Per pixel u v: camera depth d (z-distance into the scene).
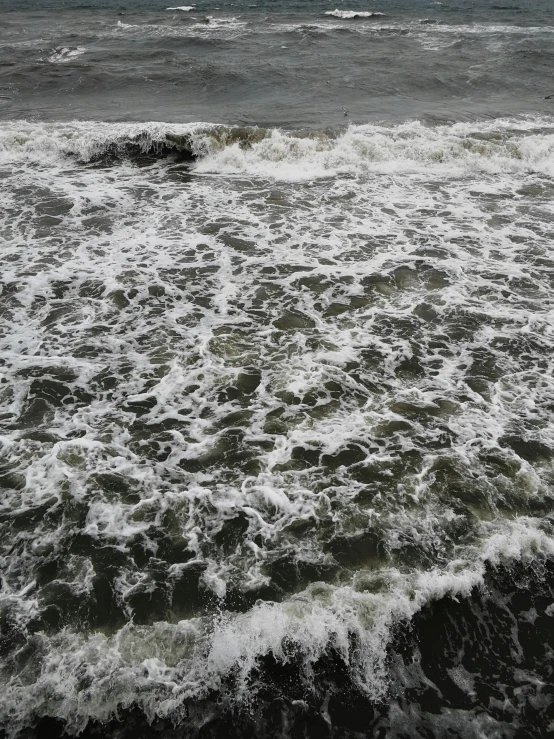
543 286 8.70
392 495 5.31
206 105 17.34
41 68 20.53
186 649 4.09
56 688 3.84
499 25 30.48
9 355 7.11
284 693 3.93
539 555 4.79
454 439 5.95
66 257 9.36
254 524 5.07
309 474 5.54
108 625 4.25
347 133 14.38
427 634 4.25
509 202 11.60
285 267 9.20
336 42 25.75
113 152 13.94
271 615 4.29
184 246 9.82
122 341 7.44
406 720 3.79
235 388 6.67
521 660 4.12
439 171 13.20
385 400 6.50
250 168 13.36
